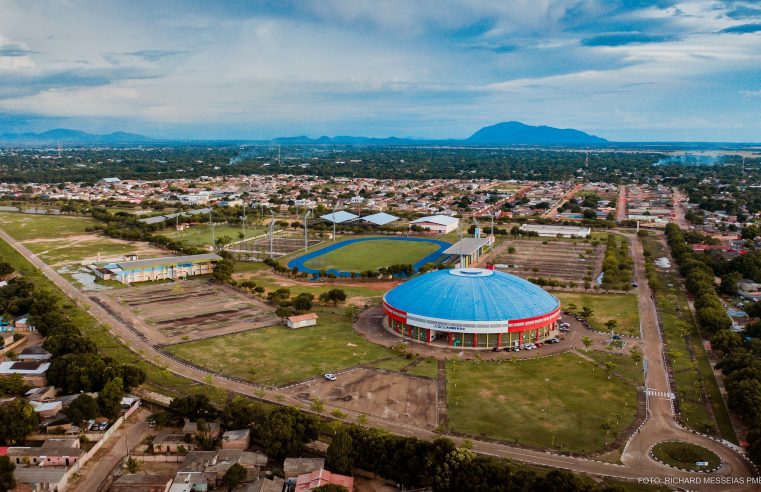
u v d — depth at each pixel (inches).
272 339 7155.5
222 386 5782.5
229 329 7539.4
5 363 6008.9
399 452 4188.0
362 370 6181.1
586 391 5679.1
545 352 6756.9
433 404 5378.9
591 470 4306.1
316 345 6948.8
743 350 6279.5
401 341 7106.3
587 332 7509.8
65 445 4461.1
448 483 3949.3
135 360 6432.1
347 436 4313.5
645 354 6707.7
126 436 4822.8
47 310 7696.9
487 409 5280.5
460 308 6958.7
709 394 5654.5
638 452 4571.9
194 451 4424.2
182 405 4928.6
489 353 6717.5
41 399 5349.4
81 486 4106.8
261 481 3991.1
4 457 4047.7
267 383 5861.2
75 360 5723.4
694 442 4736.7
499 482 3897.6
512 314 6914.4
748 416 4869.6
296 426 4517.7
